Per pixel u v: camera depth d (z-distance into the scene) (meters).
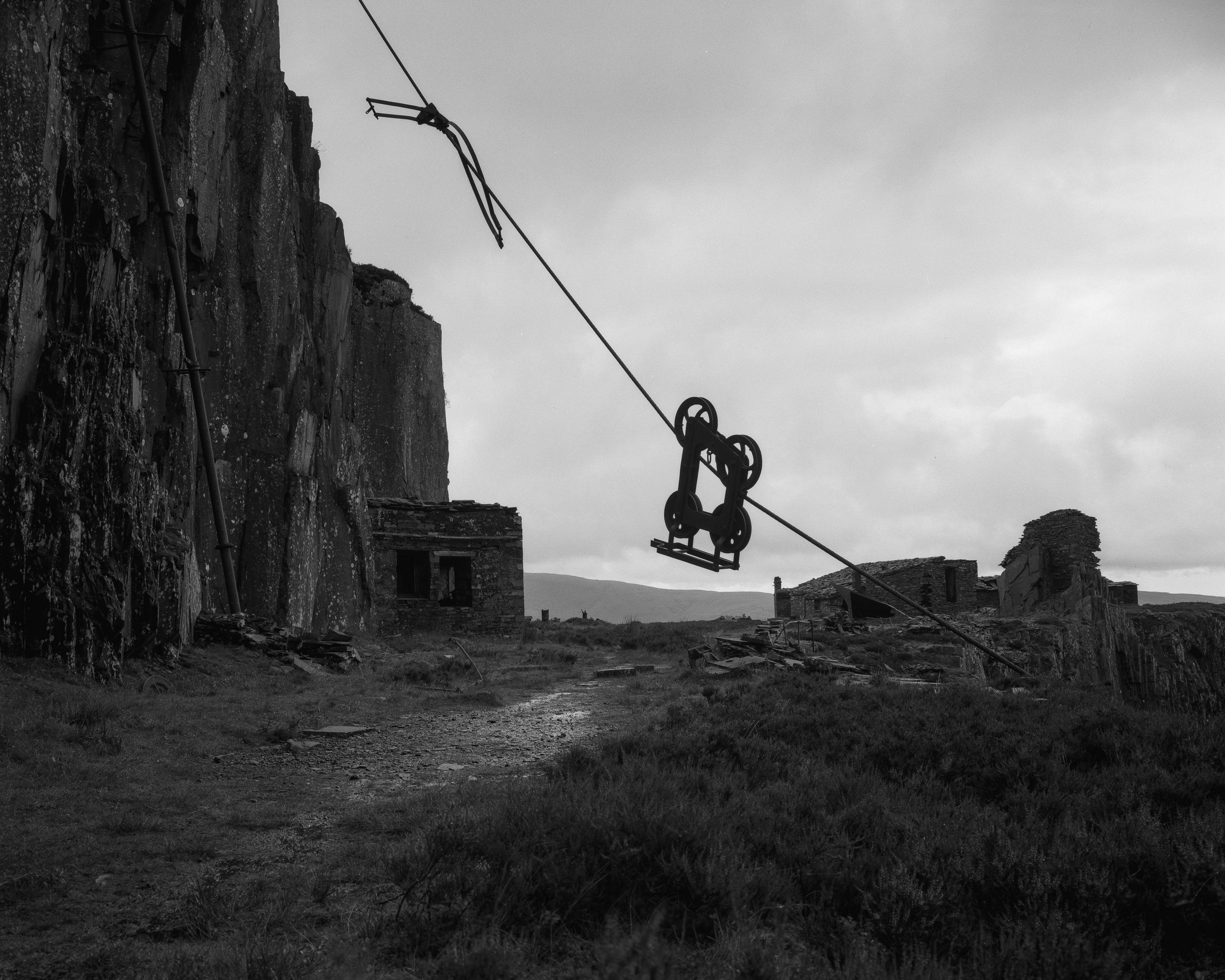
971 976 4.82
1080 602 46.09
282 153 37.28
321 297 41.81
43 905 6.58
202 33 30.89
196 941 5.79
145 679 18.11
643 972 4.54
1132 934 5.39
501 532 43.59
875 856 6.53
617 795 7.54
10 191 19.00
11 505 17.30
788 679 18.22
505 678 24.44
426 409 66.81
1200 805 8.37
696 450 4.53
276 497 34.06
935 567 54.72
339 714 16.81
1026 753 10.13
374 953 5.25
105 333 21.02
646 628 48.81
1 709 13.30
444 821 7.54
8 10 19.69
